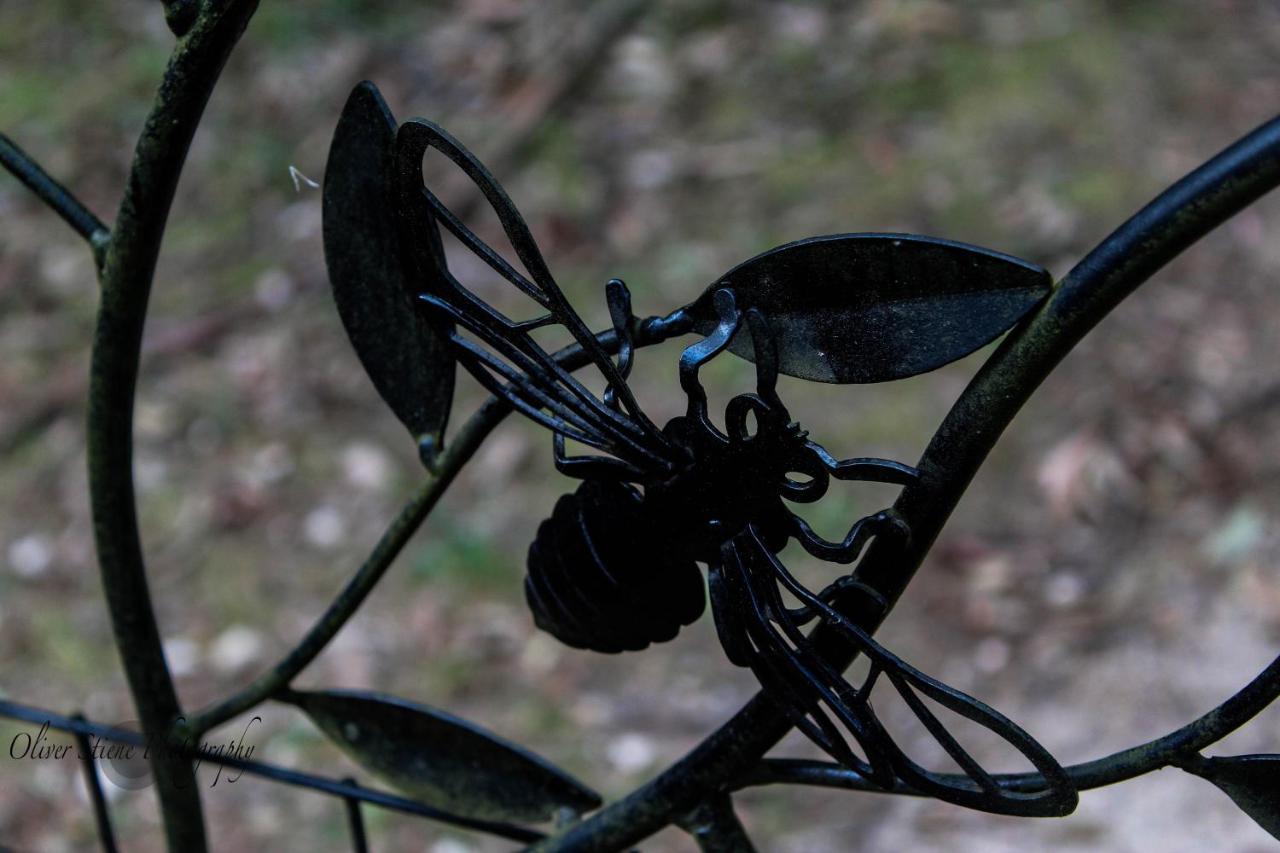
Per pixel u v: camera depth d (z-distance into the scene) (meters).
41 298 3.01
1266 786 0.95
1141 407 2.58
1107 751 2.06
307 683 2.30
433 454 1.02
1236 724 0.95
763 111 3.30
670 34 3.53
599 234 3.02
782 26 3.52
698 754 1.01
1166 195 0.91
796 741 2.17
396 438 2.71
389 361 1.01
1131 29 3.43
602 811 1.04
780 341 0.95
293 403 2.78
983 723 0.94
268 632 2.39
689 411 0.95
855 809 2.08
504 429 2.69
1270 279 2.80
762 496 0.96
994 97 3.26
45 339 2.92
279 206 3.18
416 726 1.09
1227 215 0.91
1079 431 2.56
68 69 3.52
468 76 3.43
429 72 3.45
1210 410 2.56
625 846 1.03
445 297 0.98
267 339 2.89
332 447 2.70
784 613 0.96
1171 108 3.19
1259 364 2.63
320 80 3.42
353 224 1.00
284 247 3.08
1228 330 2.71
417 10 3.63
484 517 2.54
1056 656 2.21
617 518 0.98
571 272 2.94
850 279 0.94
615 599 0.99
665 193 3.10
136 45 3.55
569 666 2.32
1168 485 2.45
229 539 2.55
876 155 3.14
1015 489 2.51
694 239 2.98
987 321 0.93
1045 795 0.95
